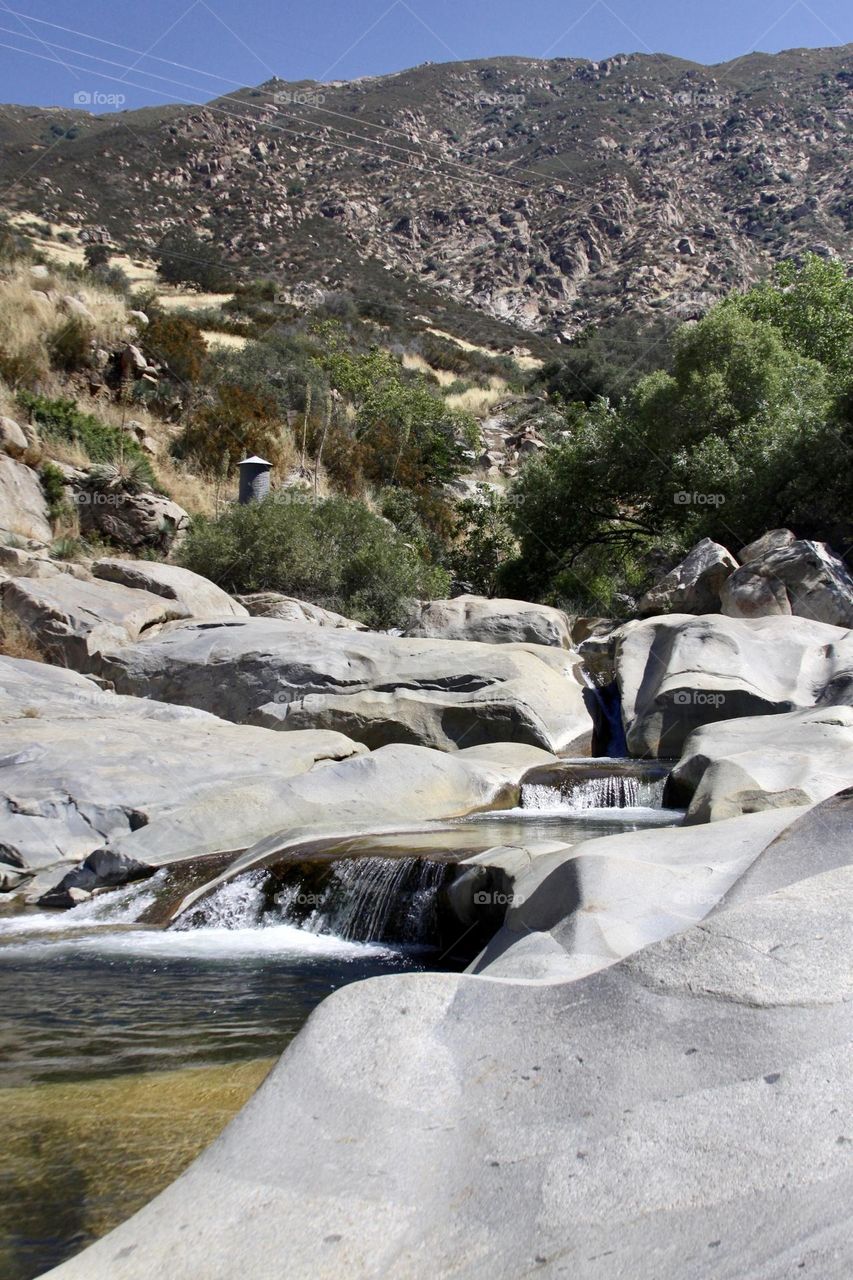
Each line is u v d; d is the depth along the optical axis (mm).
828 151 94000
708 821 7625
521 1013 3059
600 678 14648
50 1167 3494
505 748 12273
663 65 123875
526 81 125500
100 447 21156
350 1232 2359
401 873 7621
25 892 8812
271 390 28469
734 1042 2705
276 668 13695
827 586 14875
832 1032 2643
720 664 12641
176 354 25953
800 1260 1998
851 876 3320
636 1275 2102
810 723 9977
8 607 14617
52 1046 5113
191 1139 3682
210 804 9500
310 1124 2744
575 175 93625
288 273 66688
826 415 18797
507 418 40188
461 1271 2213
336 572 19422
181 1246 2377
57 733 10602
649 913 4289
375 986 3285
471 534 25938
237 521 19531
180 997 6078
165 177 81125
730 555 16703
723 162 95062
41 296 24219
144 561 17109
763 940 3039
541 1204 2352
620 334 57688
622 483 22828
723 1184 2289
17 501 18484
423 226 84562
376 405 31734
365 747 12172
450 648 14117
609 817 9922
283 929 8000
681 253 77188
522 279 76250
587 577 23906
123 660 14203
